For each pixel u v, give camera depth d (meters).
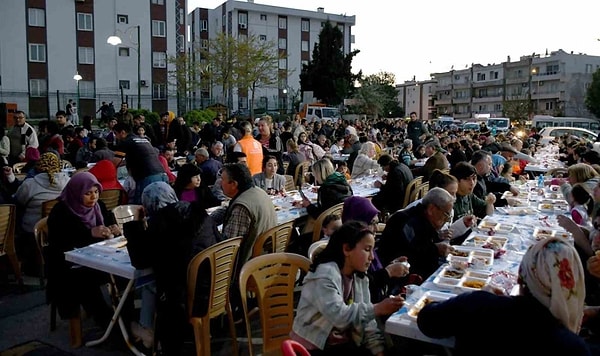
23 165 9.54
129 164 6.29
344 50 55.94
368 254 2.79
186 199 5.61
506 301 2.19
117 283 5.03
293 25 53.25
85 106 34.88
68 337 4.31
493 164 8.77
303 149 11.95
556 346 2.04
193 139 13.74
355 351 2.75
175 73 37.38
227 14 51.16
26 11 33.31
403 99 90.06
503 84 71.69
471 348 2.21
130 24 36.22
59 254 4.13
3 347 4.12
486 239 4.24
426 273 3.74
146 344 3.89
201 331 3.62
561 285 2.05
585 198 5.05
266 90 49.22
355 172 9.50
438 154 7.71
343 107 45.78
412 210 3.83
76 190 4.23
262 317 3.31
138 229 3.58
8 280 5.71
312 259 3.26
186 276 3.56
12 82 33.16
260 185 7.04
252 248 4.33
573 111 63.62
